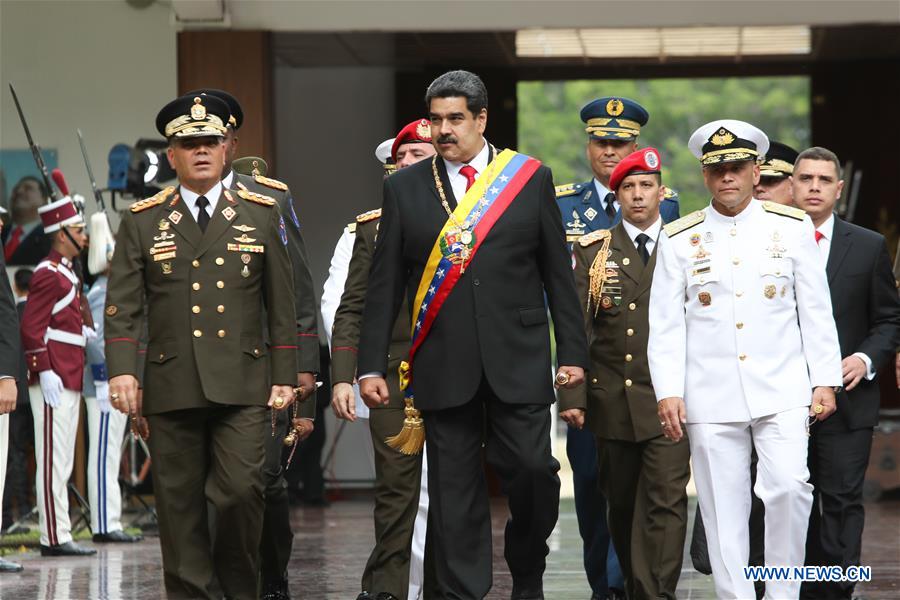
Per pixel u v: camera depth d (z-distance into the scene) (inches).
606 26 1251.8
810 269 576.7
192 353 578.9
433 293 534.6
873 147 1502.2
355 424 1489.9
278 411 614.5
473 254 533.0
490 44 1348.4
